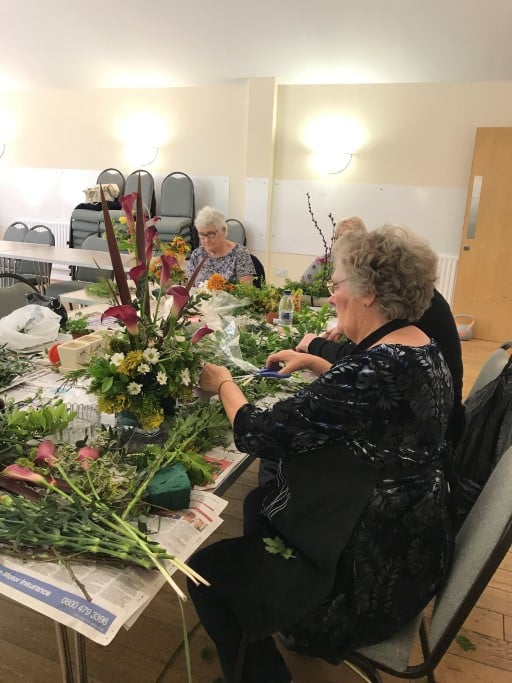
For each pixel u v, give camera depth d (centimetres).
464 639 173
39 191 722
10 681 149
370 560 108
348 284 116
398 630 112
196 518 106
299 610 108
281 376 172
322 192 593
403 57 497
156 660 158
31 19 544
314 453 112
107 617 82
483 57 482
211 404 141
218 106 610
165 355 120
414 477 109
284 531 114
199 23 502
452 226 559
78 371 134
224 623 118
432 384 108
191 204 611
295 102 579
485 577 98
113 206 586
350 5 448
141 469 114
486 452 152
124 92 643
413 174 560
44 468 108
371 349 110
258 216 612
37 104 690
